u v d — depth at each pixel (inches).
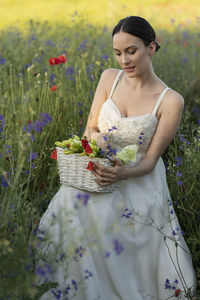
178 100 100.0
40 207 110.7
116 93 106.5
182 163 123.6
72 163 90.6
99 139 101.7
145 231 97.5
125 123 100.8
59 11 375.6
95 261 91.6
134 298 93.8
